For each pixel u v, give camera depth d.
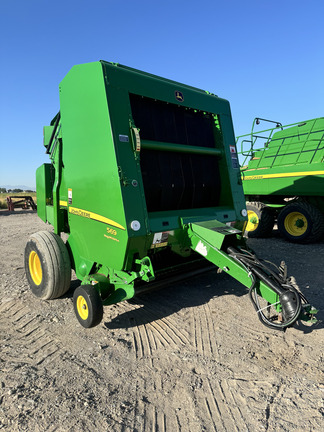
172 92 4.12
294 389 2.62
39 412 2.42
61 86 4.15
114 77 3.52
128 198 3.41
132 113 3.84
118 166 3.38
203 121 4.69
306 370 2.87
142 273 3.44
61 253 4.41
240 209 4.72
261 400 2.51
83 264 4.21
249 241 9.04
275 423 2.27
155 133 4.05
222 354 3.19
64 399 2.56
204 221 4.07
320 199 8.48
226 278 5.45
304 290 4.76
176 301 4.55
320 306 4.18
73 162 4.07
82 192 3.97
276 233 10.44
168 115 4.26
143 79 3.82
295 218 8.68
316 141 8.69
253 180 9.70
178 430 2.24
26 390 2.67
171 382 2.77
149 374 2.89
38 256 4.45
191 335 3.58
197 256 4.67
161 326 3.82
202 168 4.59
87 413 2.40
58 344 3.45
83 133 3.81
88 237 4.00
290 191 8.67
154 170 4.03
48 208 5.51
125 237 3.38
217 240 3.52
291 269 5.88
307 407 2.41
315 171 8.07
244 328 3.71
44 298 4.56
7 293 5.06
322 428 2.21
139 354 3.23
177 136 4.32
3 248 8.84
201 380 2.79
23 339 3.57
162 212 3.95
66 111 4.08
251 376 2.82
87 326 3.60
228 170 4.65
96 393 2.63
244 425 2.27
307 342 3.34
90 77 3.61
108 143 3.45
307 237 8.25
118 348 3.34
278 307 2.98
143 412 2.42
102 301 3.68
